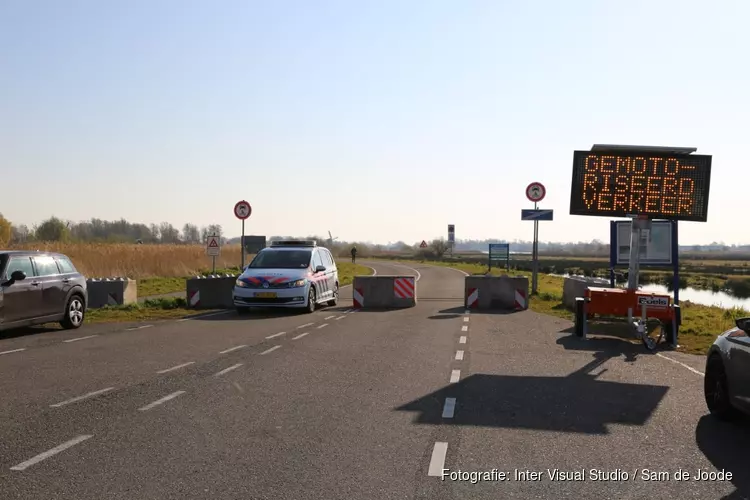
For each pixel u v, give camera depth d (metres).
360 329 14.91
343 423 6.64
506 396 8.01
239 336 13.64
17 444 5.86
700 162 13.52
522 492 4.80
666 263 16.73
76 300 15.32
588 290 13.21
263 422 6.66
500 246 41.19
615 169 13.63
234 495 4.66
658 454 5.76
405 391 8.22
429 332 14.38
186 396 7.86
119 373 9.38
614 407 7.51
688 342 13.19
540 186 24.41
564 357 11.10
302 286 18.41
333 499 4.60
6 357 10.84
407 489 4.82
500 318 17.47
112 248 34.78
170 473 5.11
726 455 5.74
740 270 67.62
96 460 5.42
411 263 74.44
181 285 29.02
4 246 32.38
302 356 10.97
